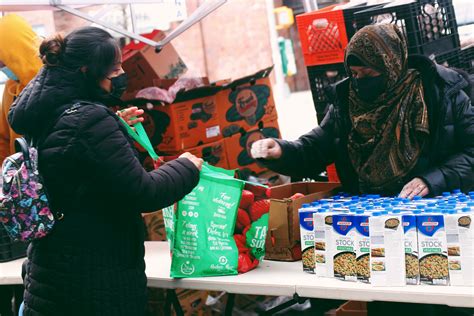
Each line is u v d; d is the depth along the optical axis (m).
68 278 2.39
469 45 3.33
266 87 4.21
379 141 2.86
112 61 2.41
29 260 2.51
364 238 2.38
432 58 3.11
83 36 2.39
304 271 2.62
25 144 2.41
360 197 2.80
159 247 3.38
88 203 2.40
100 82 2.45
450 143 2.82
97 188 2.38
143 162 3.93
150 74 4.06
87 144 2.32
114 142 2.34
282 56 12.88
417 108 2.78
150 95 3.76
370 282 2.36
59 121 2.36
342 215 2.44
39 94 2.38
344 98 2.98
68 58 2.40
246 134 4.10
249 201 2.73
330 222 2.47
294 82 16.67
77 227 2.39
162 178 2.42
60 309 2.40
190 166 2.51
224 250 2.66
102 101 2.48
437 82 2.80
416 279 2.32
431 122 2.79
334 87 3.03
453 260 2.26
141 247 2.51
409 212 2.35
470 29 3.56
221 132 3.99
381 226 2.31
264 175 4.14
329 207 2.61
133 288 2.47
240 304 3.79
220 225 2.66
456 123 2.82
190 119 3.84
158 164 2.67
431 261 2.30
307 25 3.37
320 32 3.34
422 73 2.79
